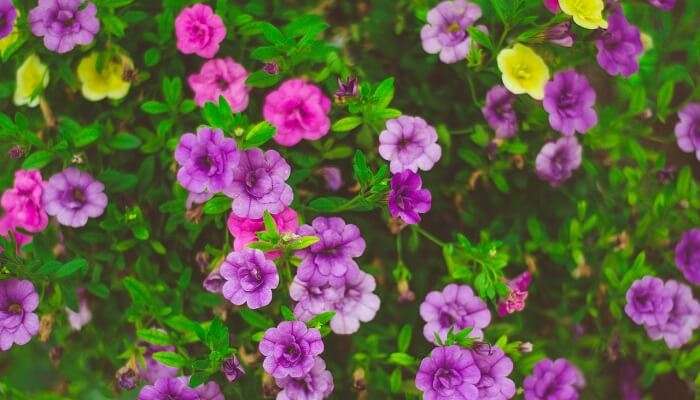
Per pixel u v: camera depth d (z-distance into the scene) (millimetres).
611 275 712
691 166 753
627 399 751
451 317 682
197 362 650
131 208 689
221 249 690
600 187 724
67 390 748
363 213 689
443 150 700
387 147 663
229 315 697
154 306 687
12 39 688
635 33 687
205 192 661
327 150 685
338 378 703
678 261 720
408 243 702
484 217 713
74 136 681
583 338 737
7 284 662
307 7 716
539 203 714
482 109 691
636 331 731
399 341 687
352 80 654
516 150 695
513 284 693
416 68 699
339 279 658
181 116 688
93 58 689
